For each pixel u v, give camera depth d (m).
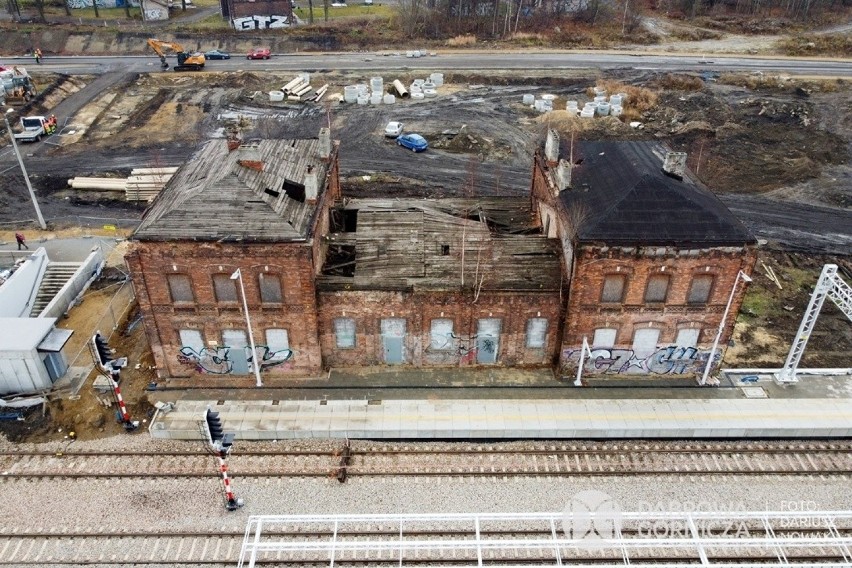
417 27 94.38
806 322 31.02
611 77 78.50
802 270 43.16
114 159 58.19
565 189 32.62
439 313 31.19
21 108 67.38
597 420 30.06
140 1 97.44
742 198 52.34
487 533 25.67
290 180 32.34
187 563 24.61
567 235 30.38
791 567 20.08
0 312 34.69
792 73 78.94
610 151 34.97
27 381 31.17
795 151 59.84
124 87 75.06
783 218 49.44
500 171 56.16
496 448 29.47
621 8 104.19
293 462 28.66
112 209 50.12
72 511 26.42
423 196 51.62
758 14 102.81
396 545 20.38
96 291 39.75
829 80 74.88
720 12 104.94
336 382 32.25
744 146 60.78
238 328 30.88
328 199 35.78
